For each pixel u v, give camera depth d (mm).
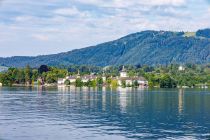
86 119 108812
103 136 80000
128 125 96562
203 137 79812
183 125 97125
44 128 89500
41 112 127062
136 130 88312
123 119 109500
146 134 82938
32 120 104625
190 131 87250
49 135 79938
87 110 136500
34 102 172875
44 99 195125
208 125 97250
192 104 168375
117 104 165250
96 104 164625
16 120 104188
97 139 76562
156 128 91625
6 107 145375
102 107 149375
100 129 89312
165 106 156375
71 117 113438
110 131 86500
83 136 79625
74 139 76125
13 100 185125
